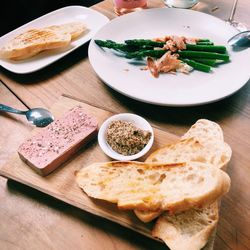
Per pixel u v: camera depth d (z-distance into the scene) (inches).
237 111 15.9
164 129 14.8
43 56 19.0
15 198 12.9
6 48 18.6
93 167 13.0
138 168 12.6
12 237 11.8
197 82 16.9
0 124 15.6
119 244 11.5
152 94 16.1
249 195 12.6
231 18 21.3
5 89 17.5
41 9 37.8
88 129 14.4
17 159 13.8
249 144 14.4
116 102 16.7
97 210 12.0
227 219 12.0
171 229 11.1
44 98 17.0
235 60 17.9
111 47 18.7
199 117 15.7
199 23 20.7
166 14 21.3
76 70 18.7
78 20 22.3
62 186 12.9
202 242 10.7
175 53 18.7
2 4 37.4
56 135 14.1
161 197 11.2
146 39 20.0
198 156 12.9
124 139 13.5
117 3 22.8
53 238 11.7
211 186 10.7
